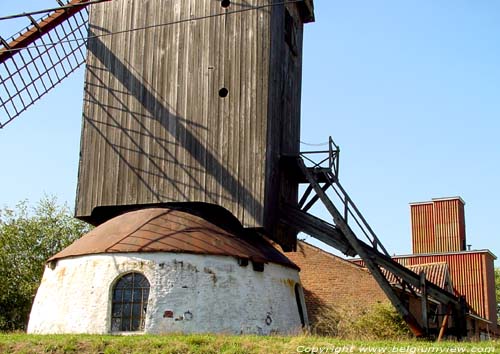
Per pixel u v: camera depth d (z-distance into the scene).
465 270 51.59
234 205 24.81
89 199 26.50
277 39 26.69
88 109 27.20
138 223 24.50
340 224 25.64
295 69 29.69
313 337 20.53
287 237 27.83
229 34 26.11
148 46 26.97
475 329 45.25
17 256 40.41
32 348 18.09
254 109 25.27
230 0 26.34
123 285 22.98
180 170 25.59
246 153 25.03
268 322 23.73
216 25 26.34
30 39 26.83
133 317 22.53
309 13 30.98
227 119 25.47
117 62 27.20
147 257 23.05
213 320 22.64
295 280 26.45
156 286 22.64
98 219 27.62
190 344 18.28
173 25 26.81
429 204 55.50
